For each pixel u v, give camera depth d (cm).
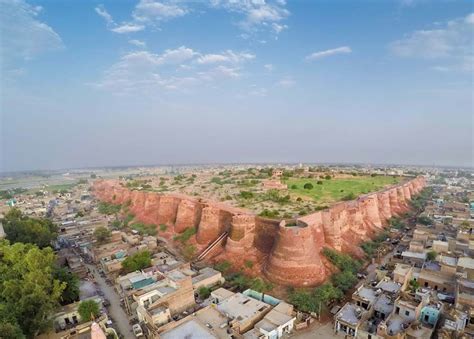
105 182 18712
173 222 10006
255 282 5850
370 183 13300
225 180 15762
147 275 5934
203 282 5819
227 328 4200
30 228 7525
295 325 4684
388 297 5025
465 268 5772
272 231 6788
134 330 4541
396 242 8706
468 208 11750
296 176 15600
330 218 7412
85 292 5866
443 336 4044
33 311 4253
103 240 8956
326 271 6281
